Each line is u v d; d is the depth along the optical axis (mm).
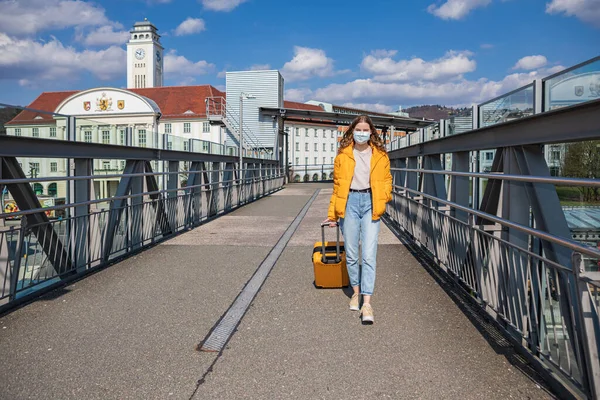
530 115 4699
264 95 38656
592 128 3896
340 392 3162
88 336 4223
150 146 10148
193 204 12094
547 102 4684
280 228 11461
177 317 4719
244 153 20922
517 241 4695
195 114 75625
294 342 4043
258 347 3943
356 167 4672
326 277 5652
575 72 4164
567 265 3838
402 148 13266
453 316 4637
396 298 5277
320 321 4559
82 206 6805
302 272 6598
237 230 11133
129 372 3496
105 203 7301
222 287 5832
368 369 3500
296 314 4777
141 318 4699
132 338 4168
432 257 7113
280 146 40625
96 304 5191
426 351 3811
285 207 17688
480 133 6488
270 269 6801
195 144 13578
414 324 4434
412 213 8914
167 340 4113
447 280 6031
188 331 4328
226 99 38781
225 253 8102
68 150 7449
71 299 5391
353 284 4848
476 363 3576
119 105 35750
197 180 13148
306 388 3225
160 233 9609
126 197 7832
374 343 3992
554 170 5578
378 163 4609
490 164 7512
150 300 5309
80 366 3604
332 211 4824
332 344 3984
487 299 4457
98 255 6969
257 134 38750
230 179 18094
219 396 3133
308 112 42781
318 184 40906
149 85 142750
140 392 3201
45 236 5715
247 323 4523
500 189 5555
